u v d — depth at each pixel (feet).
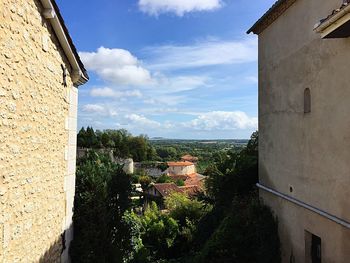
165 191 137.18
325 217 20.59
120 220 31.45
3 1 13.24
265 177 30.71
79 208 26.35
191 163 243.60
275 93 28.43
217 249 30.09
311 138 22.45
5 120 13.58
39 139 17.57
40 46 17.40
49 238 19.58
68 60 22.65
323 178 20.98
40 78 17.48
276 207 28.17
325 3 20.63
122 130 226.99
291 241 25.30
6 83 13.64
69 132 23.66
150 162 223.92
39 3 17.07
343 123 18.89
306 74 23.13
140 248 45.52
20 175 15.15
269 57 29.78
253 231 29.04
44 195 18.57
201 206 68.64
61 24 19.35
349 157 18.38
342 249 19.04
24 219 15.67
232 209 33.71
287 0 25.07
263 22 30.09
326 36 17.78
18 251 15.01
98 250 26.40
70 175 24.14
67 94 22.95
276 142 28.22
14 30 14.28
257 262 28.25
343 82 18.85
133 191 35.32
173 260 49.73
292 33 25.27
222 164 42.39
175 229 63.87
